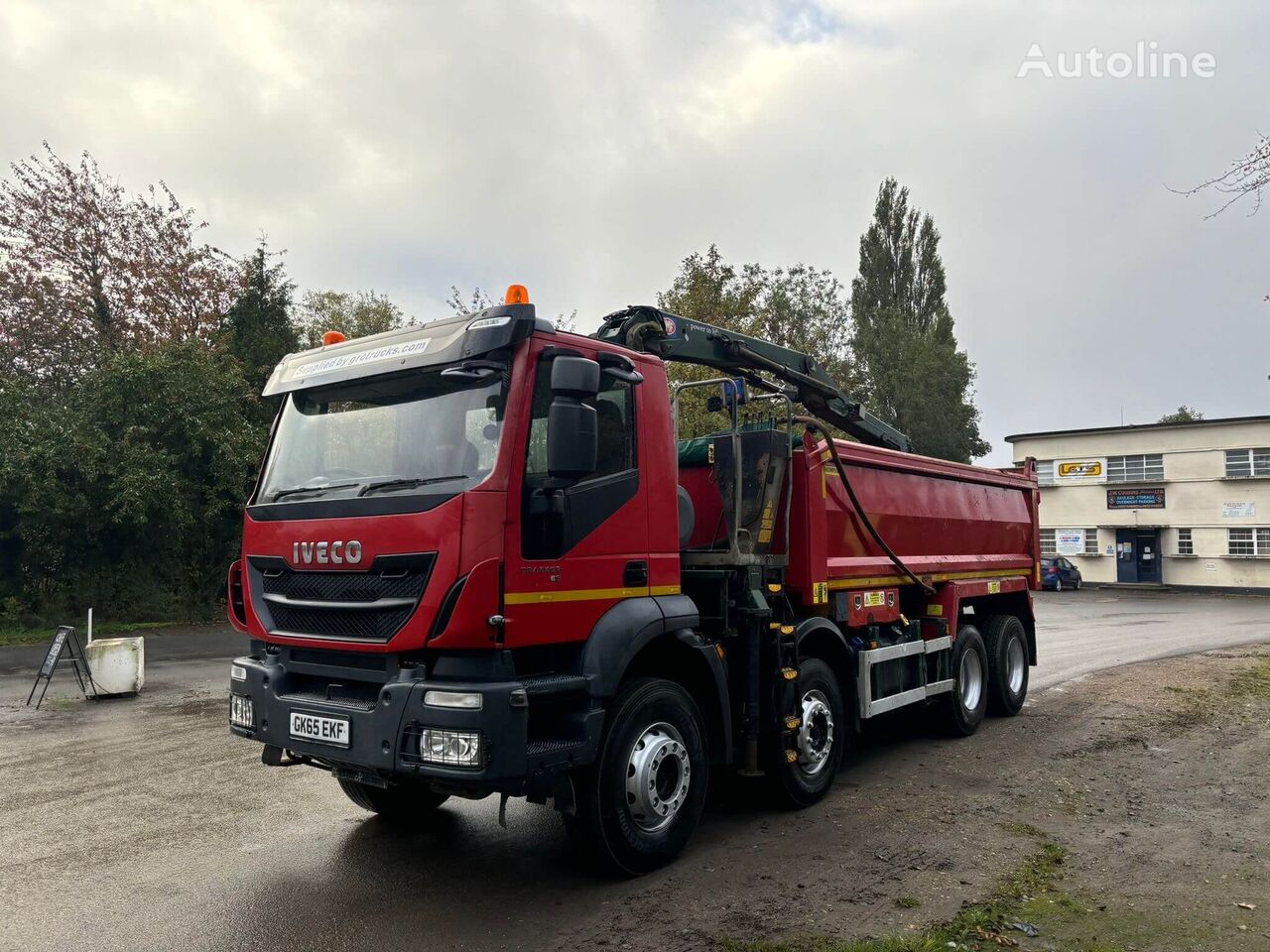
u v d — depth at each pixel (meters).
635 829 4.91
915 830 5.74
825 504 6.64
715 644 5.75
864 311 50.53
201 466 19.42
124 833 5.75
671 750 5.09
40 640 16.42
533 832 5.79
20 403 18.11
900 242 51.44
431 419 4.67
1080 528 44.22
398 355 4.85
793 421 6.53
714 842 5.57
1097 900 4.51
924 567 8.14
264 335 23.56
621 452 5.09
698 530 6.58
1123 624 22.19
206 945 4.12
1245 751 7.83
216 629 18.39
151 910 4.52
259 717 4.94
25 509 16.92
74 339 23.06
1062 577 40.69
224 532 20.20
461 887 4.84
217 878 4.97
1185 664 13.50
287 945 4.12
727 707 5.60
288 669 4.95
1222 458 40.28
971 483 9.29
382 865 5.18
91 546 18.55
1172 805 6.21
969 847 5.38
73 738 8.60
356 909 4.53
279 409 5.52
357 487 4.74
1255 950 3.92
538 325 4.63
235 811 6.24
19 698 10.75
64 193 23.17
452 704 4.12
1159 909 4.39
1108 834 5.59
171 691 11.26
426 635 4.21
